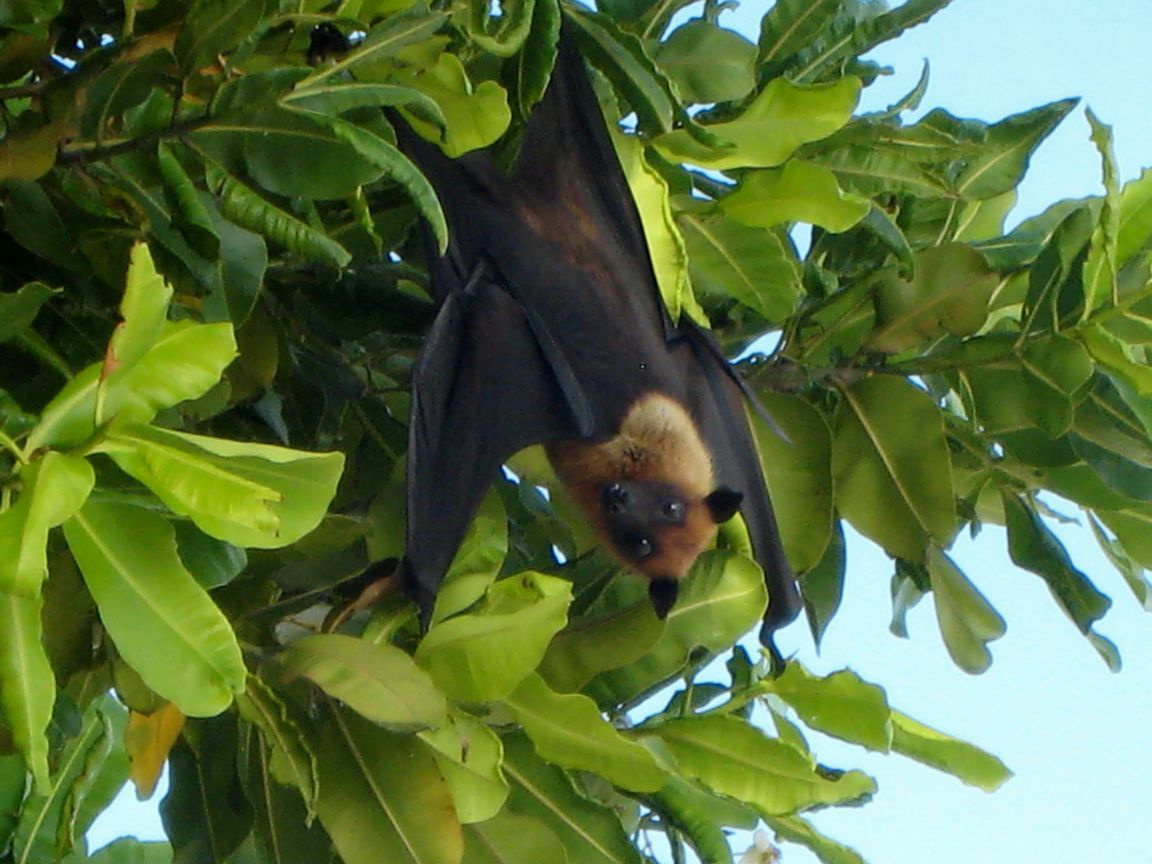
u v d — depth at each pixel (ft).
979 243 28.45
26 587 14.74
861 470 27.61
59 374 20.20
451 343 25.81
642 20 25.22
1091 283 25.71
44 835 21.62
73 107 19.21
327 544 22.02
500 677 21.50
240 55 19.45
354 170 18.90
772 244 25.52
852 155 26.23
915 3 26.03
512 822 22.22
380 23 19.86
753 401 26.99
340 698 20.43
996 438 27.53
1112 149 25.17
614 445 27.76
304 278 25.36
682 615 24.57
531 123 26.89
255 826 22.13
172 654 16.21
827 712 25.38
